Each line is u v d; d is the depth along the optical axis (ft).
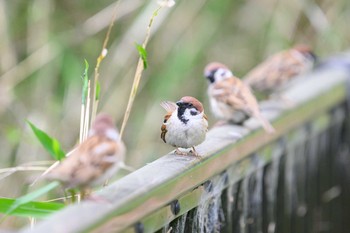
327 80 31.04
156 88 36.29
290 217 27.09
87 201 15.56
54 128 34.09
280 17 40.06
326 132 30.81
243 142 22.35
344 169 32.68
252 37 40.57
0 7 33.78
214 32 39.32
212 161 20.16
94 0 37.37
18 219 29.66
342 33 42.06
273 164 25.35
